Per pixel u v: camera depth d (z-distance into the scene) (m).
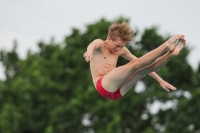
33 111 83.19
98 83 24.33
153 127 85.25
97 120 81.25
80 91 83.25
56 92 85.44
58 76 87.31
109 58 25.03
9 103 84.31
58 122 79.88
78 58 86.50
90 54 22.12
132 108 82.75
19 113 81.88
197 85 89.19
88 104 80.19
